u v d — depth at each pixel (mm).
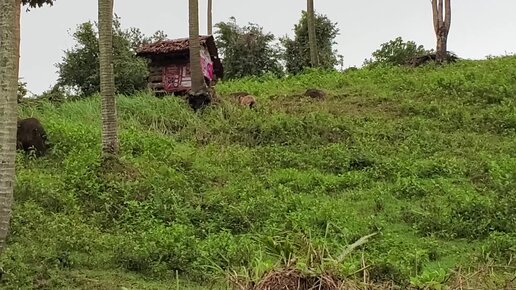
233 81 27531
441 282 6129
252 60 33250
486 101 19750
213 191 12273
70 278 7641
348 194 12555
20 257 7805
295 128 17047
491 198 11547
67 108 17891
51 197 10562
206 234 9898
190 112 18516
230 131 17172
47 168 12625
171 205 10844
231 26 33938
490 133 17203
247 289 5242
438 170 13703
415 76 23797
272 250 5898
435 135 16734
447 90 21109
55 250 8328
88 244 8773
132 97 19859
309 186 12961
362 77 25344
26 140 13219
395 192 12469
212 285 7133
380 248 9266
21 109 16938
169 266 8250
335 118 18344
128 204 10758
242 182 12898
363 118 18703
